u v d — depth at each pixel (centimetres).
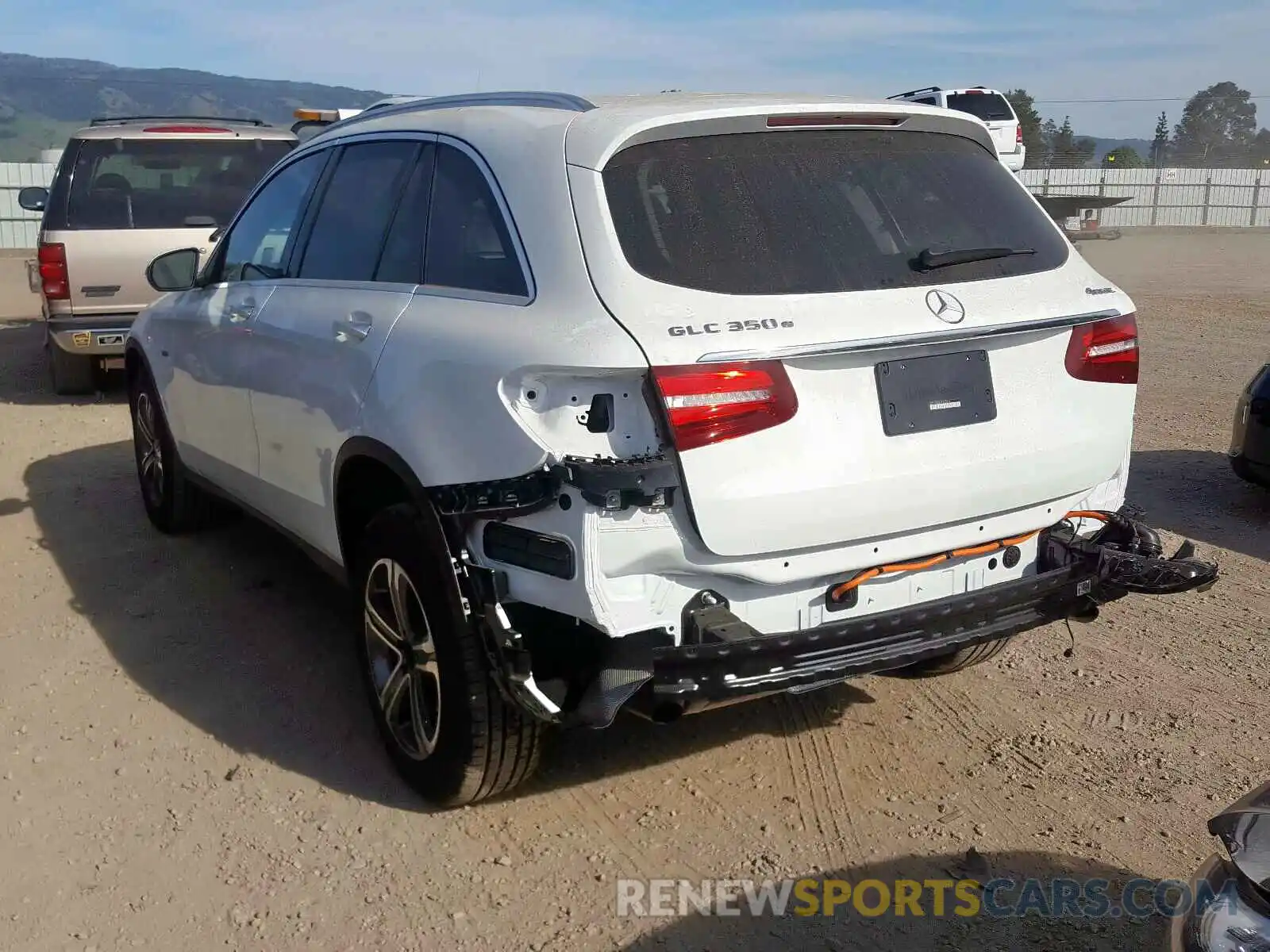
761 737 424
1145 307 1612
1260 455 653
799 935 316
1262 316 1504
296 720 438
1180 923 227
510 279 338
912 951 310
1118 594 364
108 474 765
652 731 428
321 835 366
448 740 355
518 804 382
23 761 409
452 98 418
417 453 348
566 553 307
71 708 446
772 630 329
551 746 418
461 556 338
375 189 421
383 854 356
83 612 534
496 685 338
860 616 341
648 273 312
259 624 520
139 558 603
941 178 365
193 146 981
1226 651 493
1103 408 366
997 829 365
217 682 466
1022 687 462
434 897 335
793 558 322
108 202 950
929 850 355
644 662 313
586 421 304
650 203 324
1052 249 372
